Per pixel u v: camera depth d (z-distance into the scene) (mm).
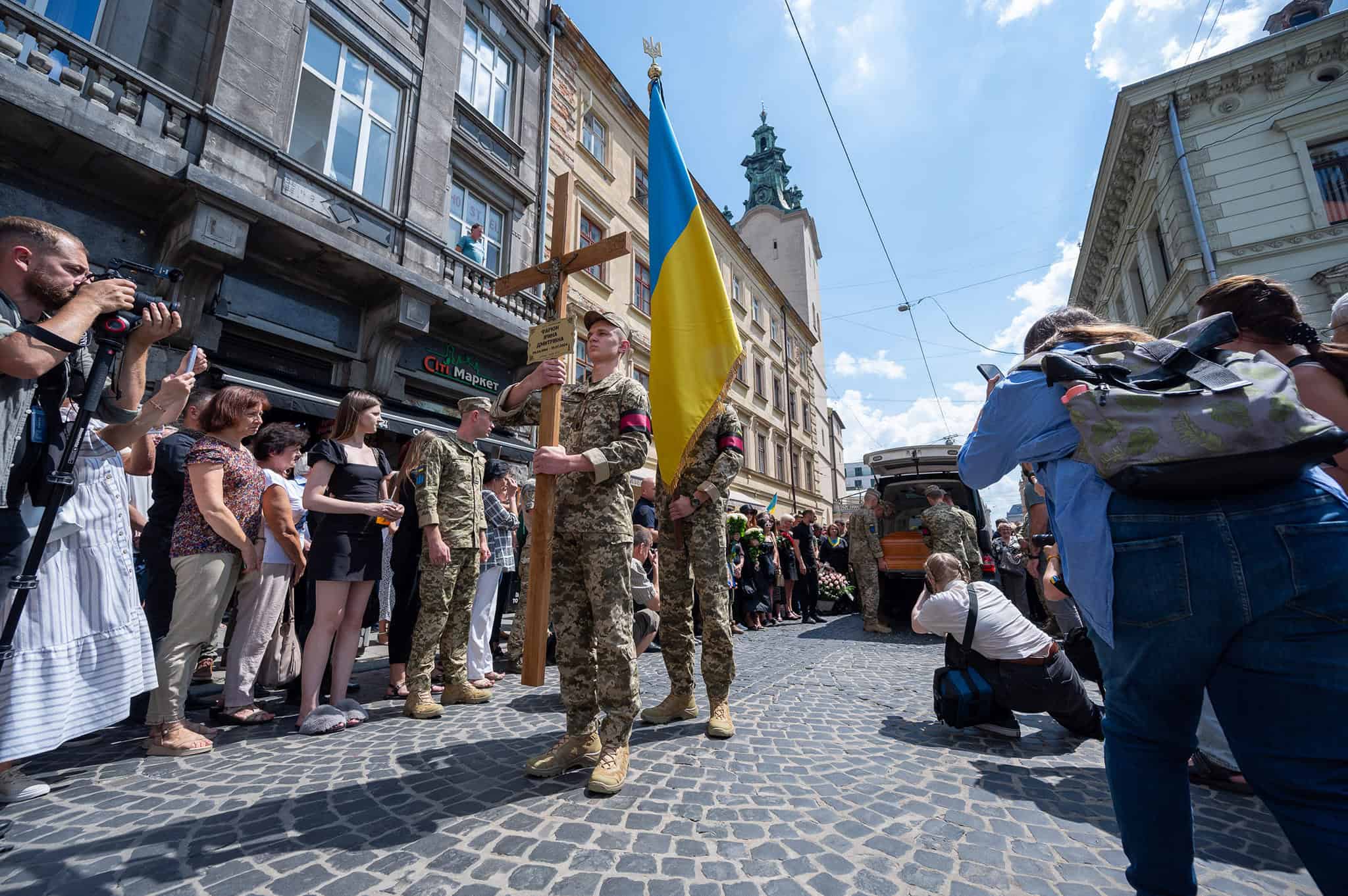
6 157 5438
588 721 2400
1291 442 992
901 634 7109
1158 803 1172
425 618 3301
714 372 2898
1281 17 14789
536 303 10953
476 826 1843
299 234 6930
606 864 1610
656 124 3367
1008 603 3033
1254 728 1050
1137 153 15031
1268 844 1790
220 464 2760
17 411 1669
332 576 2998
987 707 2854
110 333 1814
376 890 1482
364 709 3398
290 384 7344
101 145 5527
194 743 2561
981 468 1517
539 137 11883
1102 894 1484
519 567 5785
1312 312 11930
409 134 8961
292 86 7449
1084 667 2922
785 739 2775
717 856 1663
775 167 35906
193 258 6238
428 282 8391
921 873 1582
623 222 14375
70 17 5926
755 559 7695
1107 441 1163
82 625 2070
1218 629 1052
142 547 3057
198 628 2639
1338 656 971
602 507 2320
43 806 1984
